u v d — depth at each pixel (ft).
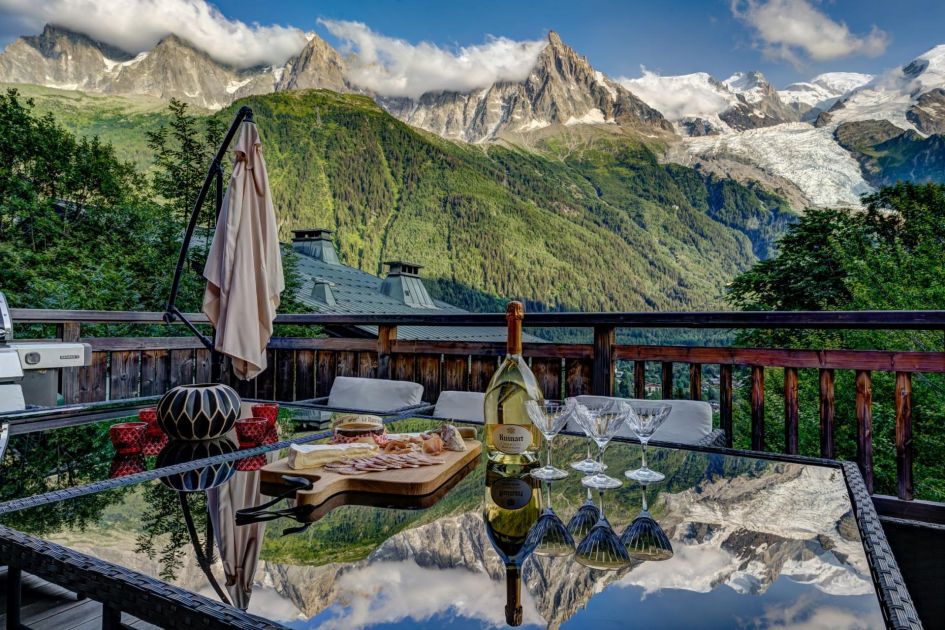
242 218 7.89
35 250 34.58
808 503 3.10
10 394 7.65
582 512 2.89
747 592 1.99
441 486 3.39
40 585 4.13
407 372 10.47
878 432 30.66
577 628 1.73
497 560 2.29
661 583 2.07
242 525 2.71
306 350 11.66
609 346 8.61
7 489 3.35
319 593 2.01
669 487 3.41
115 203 40.01
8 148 37.35
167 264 35.55
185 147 38.52
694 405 5.68
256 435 4.71
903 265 40.19
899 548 6.23
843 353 6.99
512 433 3.66
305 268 65.10
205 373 12.59
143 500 3.11
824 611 1.85
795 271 51.67
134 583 2.07
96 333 21.27
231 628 1.78
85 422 5.67
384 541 2.50
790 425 7.40
